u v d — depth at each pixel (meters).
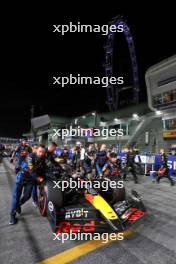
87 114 36.44
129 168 9.51
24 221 4.46
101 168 7.20
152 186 8.66
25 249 3.29
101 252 3.21
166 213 5.04
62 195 4.30
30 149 6.75
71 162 10.12
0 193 7.05
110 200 5.05
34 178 4.56
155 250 3.27
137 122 29.42
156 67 24.23
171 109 23.22
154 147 24.62
